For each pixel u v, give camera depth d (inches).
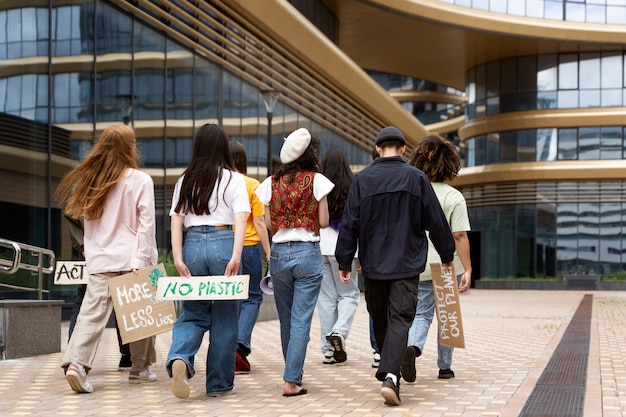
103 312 243.0
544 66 1662.2
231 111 816.3
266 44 888.9
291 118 999.6
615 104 1621.6
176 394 214.8
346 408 212.5
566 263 1641.2
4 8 517.3
